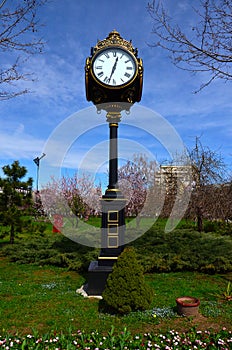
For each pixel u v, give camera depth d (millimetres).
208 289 5438
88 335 3357
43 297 4820
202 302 4664
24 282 5973
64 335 3369
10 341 3234
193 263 7008
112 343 3162
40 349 3035
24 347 3080
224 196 8914
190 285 5773
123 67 4898
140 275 4207
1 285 5668
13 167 10914
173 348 3143
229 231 10875
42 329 3609
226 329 3658
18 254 8250
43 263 7742
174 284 5836
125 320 3850
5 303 4539
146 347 3170
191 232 9195
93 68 4867
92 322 3812
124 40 5082
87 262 7086
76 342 3186
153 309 4234
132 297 4039
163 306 4410
